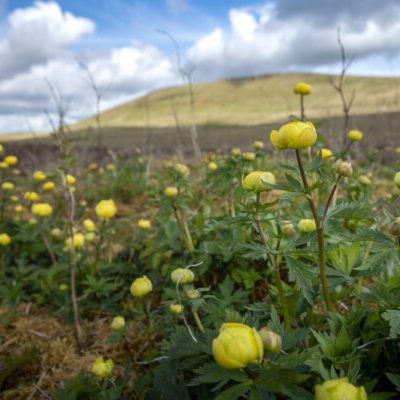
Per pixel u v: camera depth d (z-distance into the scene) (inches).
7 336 128.9
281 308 83.0
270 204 72.5
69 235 155.4
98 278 148.6
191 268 121.4
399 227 64.4
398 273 78.0
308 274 69.5
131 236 182.2
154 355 94.9
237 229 124.2
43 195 264.1
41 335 128.0
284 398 65.2
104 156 397.1
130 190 260.5
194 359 70.1
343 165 64.1
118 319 98.0
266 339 55.4
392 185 223.0
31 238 169.9
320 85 2423.7
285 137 60.2
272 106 2060.8
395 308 70.0
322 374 57.8
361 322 73.5
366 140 362.9
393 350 70.2
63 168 128.2
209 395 69.8
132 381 94.9
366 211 66.5
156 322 115.0
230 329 50.4
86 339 124.1
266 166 175.8
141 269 151.4
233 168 129.1
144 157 354.3
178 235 139.0
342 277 81.1
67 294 140.0
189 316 110.3
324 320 84.5
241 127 1211.9
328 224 72.4
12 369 108.0
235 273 118.6
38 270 152.6
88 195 246.2
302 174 62.3
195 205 192.9
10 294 144.1
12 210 227.5
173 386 72.5
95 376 88.2
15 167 397.1
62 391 80.8
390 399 67.2
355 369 59.9
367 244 88.0
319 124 119.3
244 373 55.2
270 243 93.9
